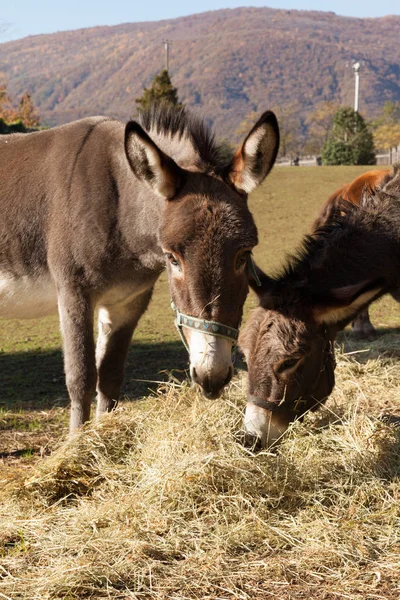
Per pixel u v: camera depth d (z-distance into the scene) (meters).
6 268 4.38
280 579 2.85
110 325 4.56
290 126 76.00
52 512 3.50
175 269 3.24
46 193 4.22
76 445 3.99
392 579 2.83
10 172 4.39
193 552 3.07
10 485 3.76
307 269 3.84
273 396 3.62
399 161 4.70
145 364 7.13
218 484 3.53
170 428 3.98
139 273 4.21
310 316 3.60
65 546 3.10
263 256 13.69
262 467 3.57
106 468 3.84
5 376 6.95
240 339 3.69
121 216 4.02
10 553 3.10
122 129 4.19
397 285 4.20
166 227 3.22
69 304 4.11
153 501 3.43
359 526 3.25
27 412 5.69
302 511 3.39
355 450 3.90
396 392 5.46
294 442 3.91
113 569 2.90
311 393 3.77
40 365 7.39
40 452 4.62
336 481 3.63
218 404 4.30
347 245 3.96
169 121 4.07
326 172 27.80
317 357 3.72
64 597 2.72
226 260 3.11
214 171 3.44
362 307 3.72
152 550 3.06
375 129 79.94
